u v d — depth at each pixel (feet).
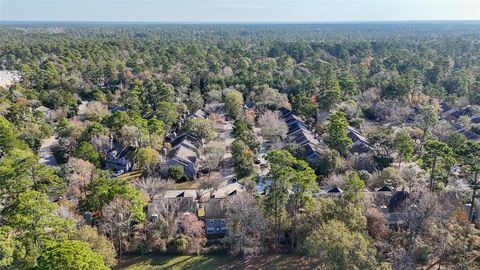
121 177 222.69
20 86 373.61
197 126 266.77
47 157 253.85
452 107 343.46
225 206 168.35
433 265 139.74
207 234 169.89
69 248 106.63
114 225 149.89
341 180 190.80
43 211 128.06
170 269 146.51
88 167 197.88
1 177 161.27
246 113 313.94
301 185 146.61
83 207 165.68
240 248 148.25
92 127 251.60
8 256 112.68
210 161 227.40
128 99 343.05
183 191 203.82
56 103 340.80
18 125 267.39
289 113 324.60
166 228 156.56
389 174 192.75
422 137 253.03
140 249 153.89
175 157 227.61
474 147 159.02
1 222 141.69
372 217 150.71
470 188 167.63
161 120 281.33
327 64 471.62
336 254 121.70
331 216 143.95
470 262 132.05
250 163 221.46
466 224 141.59
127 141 252.01
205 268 147.02
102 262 111.04
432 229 137.39
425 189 172.86
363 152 234.79
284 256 152.56
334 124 234.99
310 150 237.45
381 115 319.68
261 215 150.00
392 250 132.57
